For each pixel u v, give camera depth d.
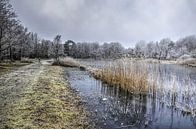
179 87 17.66
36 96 12.98
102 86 20.58
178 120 11.15
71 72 33.84
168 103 14.12
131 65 20.56
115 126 9.94
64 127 8.88
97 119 10.66
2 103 11.12
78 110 11.70
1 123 8.44
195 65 50.66
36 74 25.00
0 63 40.47
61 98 13.67
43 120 9.23
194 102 14.23
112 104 13.85
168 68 40.62
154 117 11.53
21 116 9.36
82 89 18.67
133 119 11.05
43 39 89.44
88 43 93.25
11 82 17.98
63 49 88.56
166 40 90.38
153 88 16.84
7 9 38.16
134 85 17.66
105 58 37.94
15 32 43.09
